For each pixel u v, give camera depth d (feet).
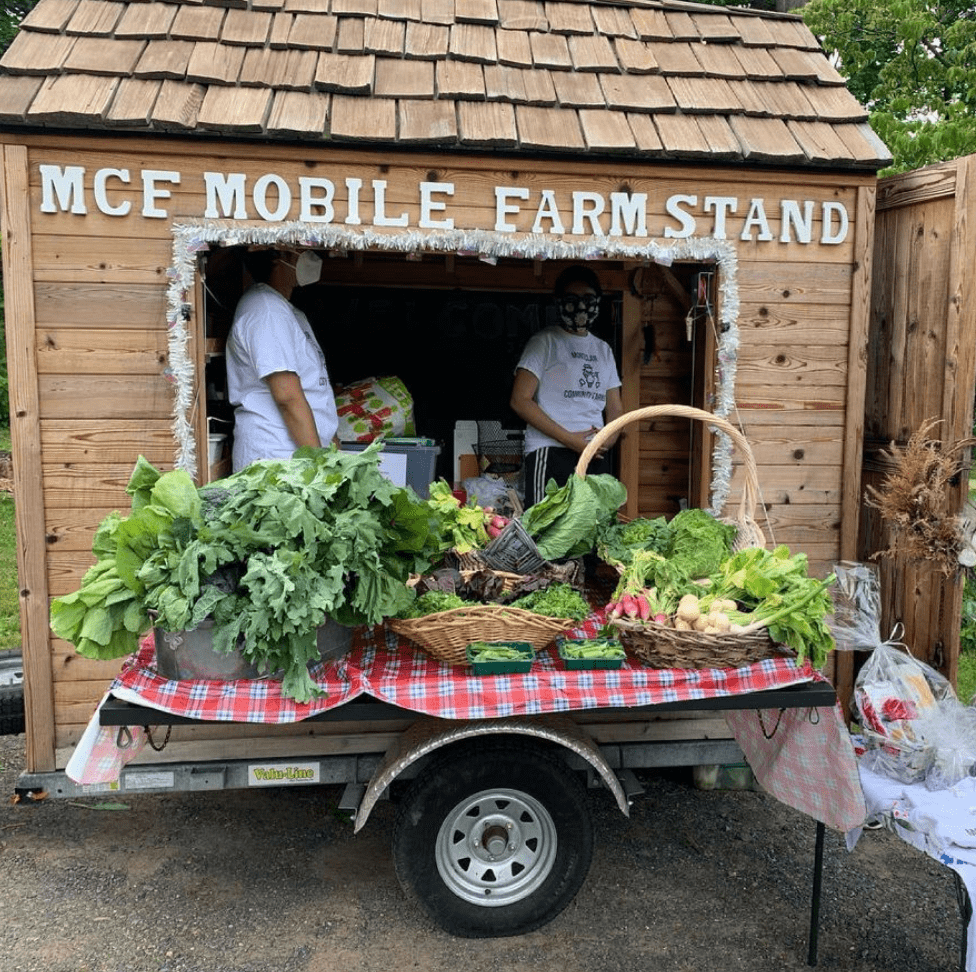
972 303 11.57
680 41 13.73
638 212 11.97
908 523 10.59
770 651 9.76
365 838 12.28
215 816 12.78
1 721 11.57
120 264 11.03
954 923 10.59
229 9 12.63
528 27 13.39
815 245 12.48
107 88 11.11
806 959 9.89
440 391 20.47
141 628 8.52
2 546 27.45
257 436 11.89
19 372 10.94
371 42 12.55
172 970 9.55
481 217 11.71
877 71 32.35
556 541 10.32
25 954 9.72
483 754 9.61
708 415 10.72
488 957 9.84
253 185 11.21
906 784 9.42
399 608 9.16
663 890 11.15
